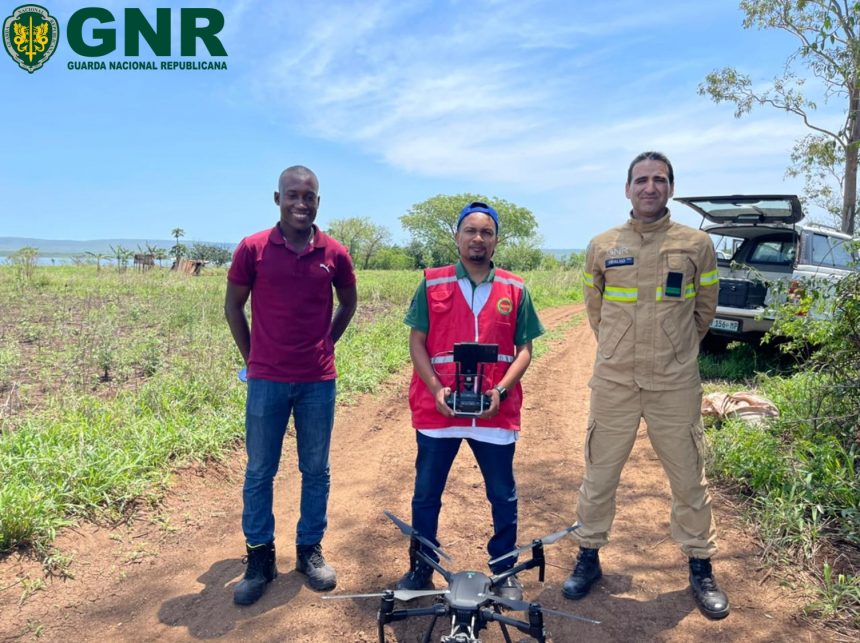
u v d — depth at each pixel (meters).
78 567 3.73
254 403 3.49
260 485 3.53
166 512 4.48
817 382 5.62
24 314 12.09
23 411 6.02
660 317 3.40
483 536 4.27
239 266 3.46
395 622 3.30
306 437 3.64
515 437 3.41
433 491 3.46
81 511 4.17
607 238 3.60
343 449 6.06
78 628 3.23
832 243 5.73
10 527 3.70
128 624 3.28
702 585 3.46
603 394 3.54
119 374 7.67
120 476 4.57
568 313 17.84
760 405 6.00
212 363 7.92
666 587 3.66
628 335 3.46
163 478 4.79
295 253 3.44
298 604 3.46
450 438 3.41
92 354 8.19
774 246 9.31
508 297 3.38
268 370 3.48
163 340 9.85
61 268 26.44
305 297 3.47
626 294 3.46
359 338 10.32
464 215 3.35
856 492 4.24
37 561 3.68
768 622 3.30
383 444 6.20
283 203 3.40
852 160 12.79
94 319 11.42
